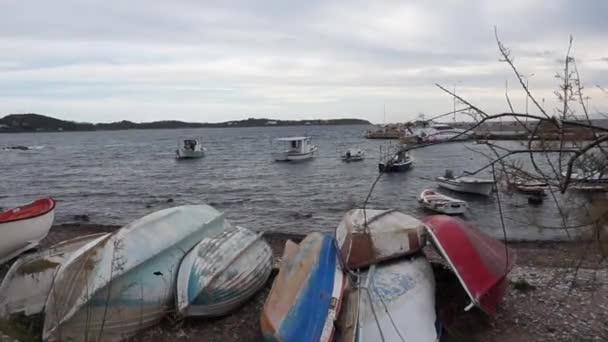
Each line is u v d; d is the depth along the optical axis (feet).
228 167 158.40
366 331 21.34
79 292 23.17
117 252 25.41
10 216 38.91
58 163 189.88
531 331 24.98
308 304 22.04
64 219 73.67
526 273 34.60
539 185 12.80
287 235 54.60
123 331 24.39
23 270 26.91
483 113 10.69
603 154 10.52
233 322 26.73
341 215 74.64
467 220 68.39
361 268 26.22
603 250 14.80
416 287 24.72
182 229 30.81
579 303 28.22
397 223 30.12
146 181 124.47
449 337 23.77
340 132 560.20
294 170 144.66
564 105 11.98
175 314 25.88
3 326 23.11
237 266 28.12
